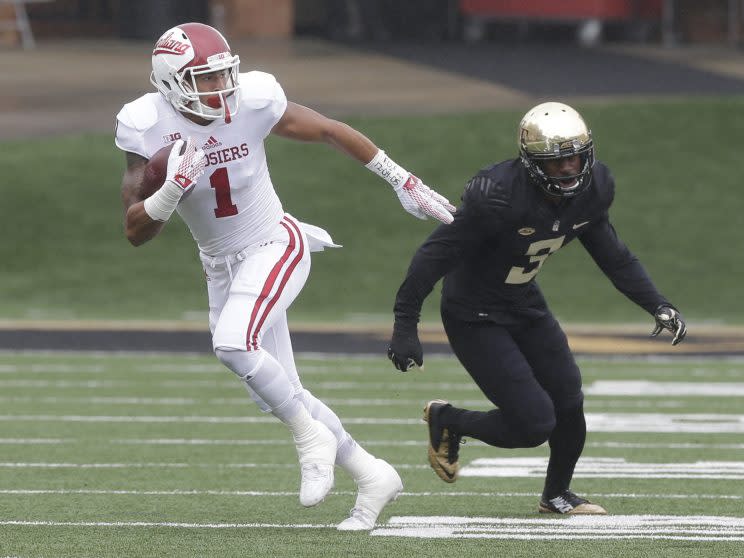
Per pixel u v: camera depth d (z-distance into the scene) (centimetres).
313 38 10756
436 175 6850
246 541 1773
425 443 2800
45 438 2850
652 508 2067
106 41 10500
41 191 6775
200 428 3008
